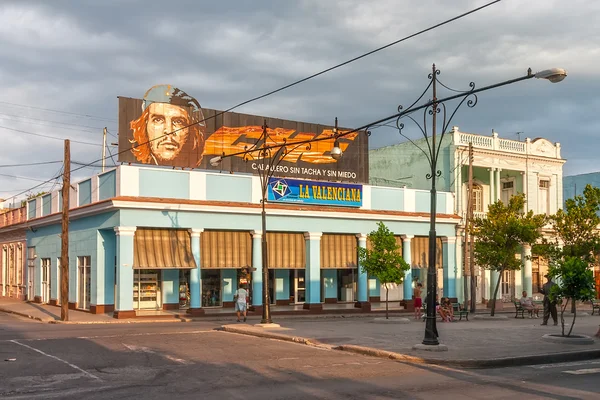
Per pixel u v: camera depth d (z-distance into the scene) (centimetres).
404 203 4122
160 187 3173
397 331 2194
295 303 3891
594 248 3578
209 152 3603
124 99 3334
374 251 3041
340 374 1337
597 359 1694
